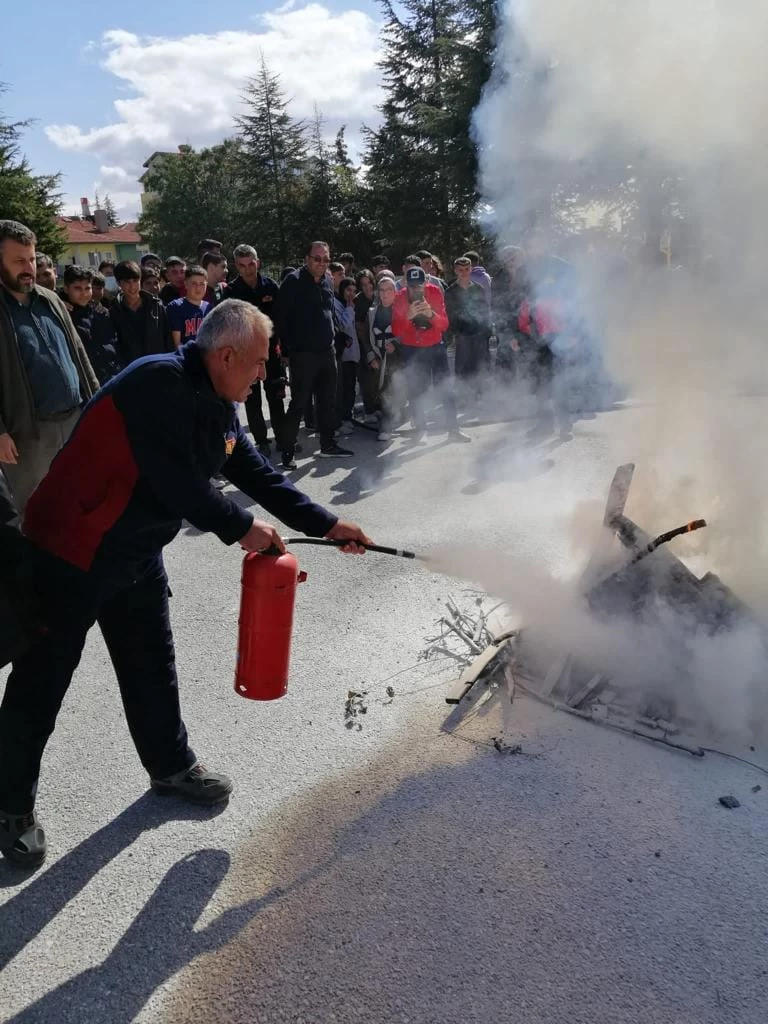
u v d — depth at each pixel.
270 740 2.84
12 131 27.42
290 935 2.00
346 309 7.92
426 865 2.19
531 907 2.03
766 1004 1.74
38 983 1.92
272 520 5.36
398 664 3.30
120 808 2.54
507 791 2.47
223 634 3.76
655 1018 1.72
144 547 2.23
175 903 2.13
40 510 2.16
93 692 3.29
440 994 1.80
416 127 19.95
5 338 3.80
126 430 2.02
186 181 50.03
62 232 28.92
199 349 2.08
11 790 2.26
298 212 32.81
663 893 2.04
